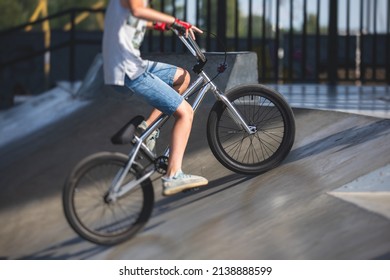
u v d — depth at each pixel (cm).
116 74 1000
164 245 995
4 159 1695
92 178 1040
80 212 1156
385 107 1528
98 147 1543
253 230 962
